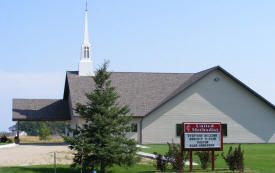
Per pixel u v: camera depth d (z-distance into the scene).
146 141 42.56
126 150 23.69
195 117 43.62
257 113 44.97
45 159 28.02
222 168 23.47
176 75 49.81
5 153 32.56
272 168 23.53
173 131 43.12
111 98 24.25
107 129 23.45
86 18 49.62
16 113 47.19
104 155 22.83
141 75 48.91
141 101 44.44
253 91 44.31
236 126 44.38
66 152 31.58
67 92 50.78
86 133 24.03
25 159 28.16
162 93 46.25
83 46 48.50
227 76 44.38
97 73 24.33
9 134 96.75
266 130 45.00
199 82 44.00
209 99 44.06
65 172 23.73
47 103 50.09
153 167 24.62
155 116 42.97
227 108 44.34
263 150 34.69
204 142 22.25
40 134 66.62
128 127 24.34
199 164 25.12
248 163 25.72
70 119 47.69
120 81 47.28
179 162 22.00
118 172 24.03
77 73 48.81
